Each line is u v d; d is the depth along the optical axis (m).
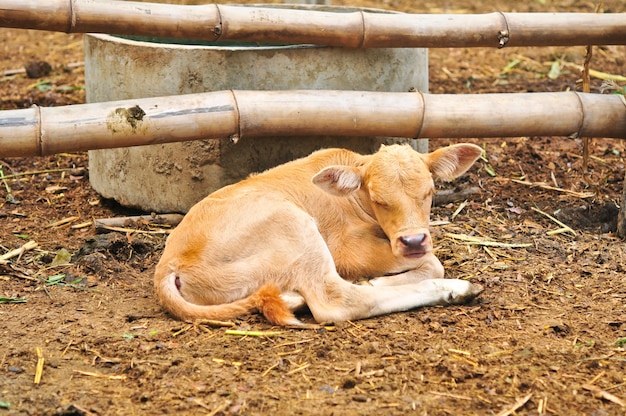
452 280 5.20
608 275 5.63
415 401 4.08
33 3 5.81
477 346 4.63
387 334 4.77
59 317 5.08
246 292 5.02
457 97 6.49
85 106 5.91
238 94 6.12
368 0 14.12
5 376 4.37
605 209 6.78
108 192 6.96
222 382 4.27
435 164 5.27
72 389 4.25
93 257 5.79
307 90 6.29
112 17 5.95
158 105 5.98
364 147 6.62
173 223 6.58
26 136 5.74
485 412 4.00
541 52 11.38
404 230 4.95
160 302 5.19
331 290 4.96
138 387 4.28
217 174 6.39
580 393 4.18
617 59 11.05
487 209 6.84
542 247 6.12
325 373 4.37
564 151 8.16
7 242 6.26
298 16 6.24
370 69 6.60
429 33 6.43
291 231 5.01
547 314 5.07
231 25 6.12
